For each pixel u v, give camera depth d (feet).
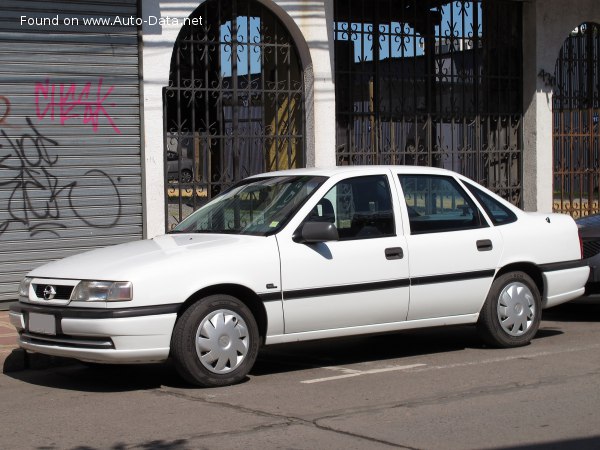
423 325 27.63
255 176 29.48
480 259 28.35
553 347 29.68
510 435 19.62
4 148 36.88
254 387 24.76
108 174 39.14
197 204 42.14
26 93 37.24
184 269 23.99
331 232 25.09
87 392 25.02
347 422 20.95
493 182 50.98
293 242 25.53
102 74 38.86
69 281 24.31
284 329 25.39
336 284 25.89
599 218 37.42
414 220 27.61
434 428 20.29
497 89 50.85
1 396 24.86
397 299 26.84
